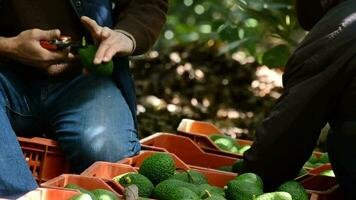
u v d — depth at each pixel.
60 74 4.75
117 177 4.07
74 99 4.70
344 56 3.79
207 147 5.04
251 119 7.84
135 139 4.74
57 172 4.59
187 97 8.06
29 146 4.50
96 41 4.53
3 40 4.54
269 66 6.82
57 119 4.69
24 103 4.72
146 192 3.95
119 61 4.81
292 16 6.32
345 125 3.88
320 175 4.41
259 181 4.00
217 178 4.33
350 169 4.03
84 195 3.42
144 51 4.76
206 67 8.42
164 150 4.81
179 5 9.59
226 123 7.74
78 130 4.59
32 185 3.85
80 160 4.59
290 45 6.72
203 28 9.57
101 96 4.71
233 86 8.25
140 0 4.92
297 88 3.93
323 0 4.14
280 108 3.99
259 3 6.25
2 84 4.66
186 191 3.82
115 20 5.00
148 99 7.94
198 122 5.43
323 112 3.91
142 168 4.18
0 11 4.72
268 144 4.04
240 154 4.94
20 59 4.56
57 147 4.58
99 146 4.58
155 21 4.85
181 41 9.15
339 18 3.88
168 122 7.63
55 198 3.48
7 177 3.78
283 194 3.76
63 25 4.75
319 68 3.87
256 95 8.14
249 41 7.09
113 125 4.64
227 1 8.02
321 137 6.09
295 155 4.05
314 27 3.98
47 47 4.52
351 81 3.80
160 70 8.33
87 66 4.49
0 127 3.86
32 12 4.72
